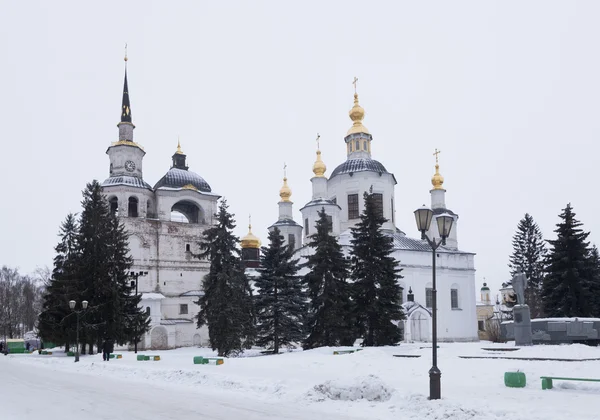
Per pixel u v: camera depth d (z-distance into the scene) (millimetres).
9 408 14250
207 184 72188
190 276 67125
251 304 44719
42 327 48156
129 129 68625
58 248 65188
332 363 27375
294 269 46094
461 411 12406
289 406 14398
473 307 66312
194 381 20438
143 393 17516
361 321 41938
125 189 64812
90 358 39844
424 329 59531
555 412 11961
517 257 87062
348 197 66875
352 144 70188
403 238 66875
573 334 32938
